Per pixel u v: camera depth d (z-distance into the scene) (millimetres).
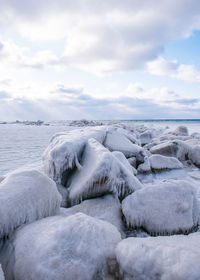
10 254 1226
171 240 1172
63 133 5062
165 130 20438
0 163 5730
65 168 2949
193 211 1880
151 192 1960
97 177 2297
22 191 1598
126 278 1045
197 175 4129
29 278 1033
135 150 4602
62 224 1291
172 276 927
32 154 7277
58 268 1027
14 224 1435
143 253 1065
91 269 1060
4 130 22359
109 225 1430
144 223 1839
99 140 4520
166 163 4395
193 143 6527
